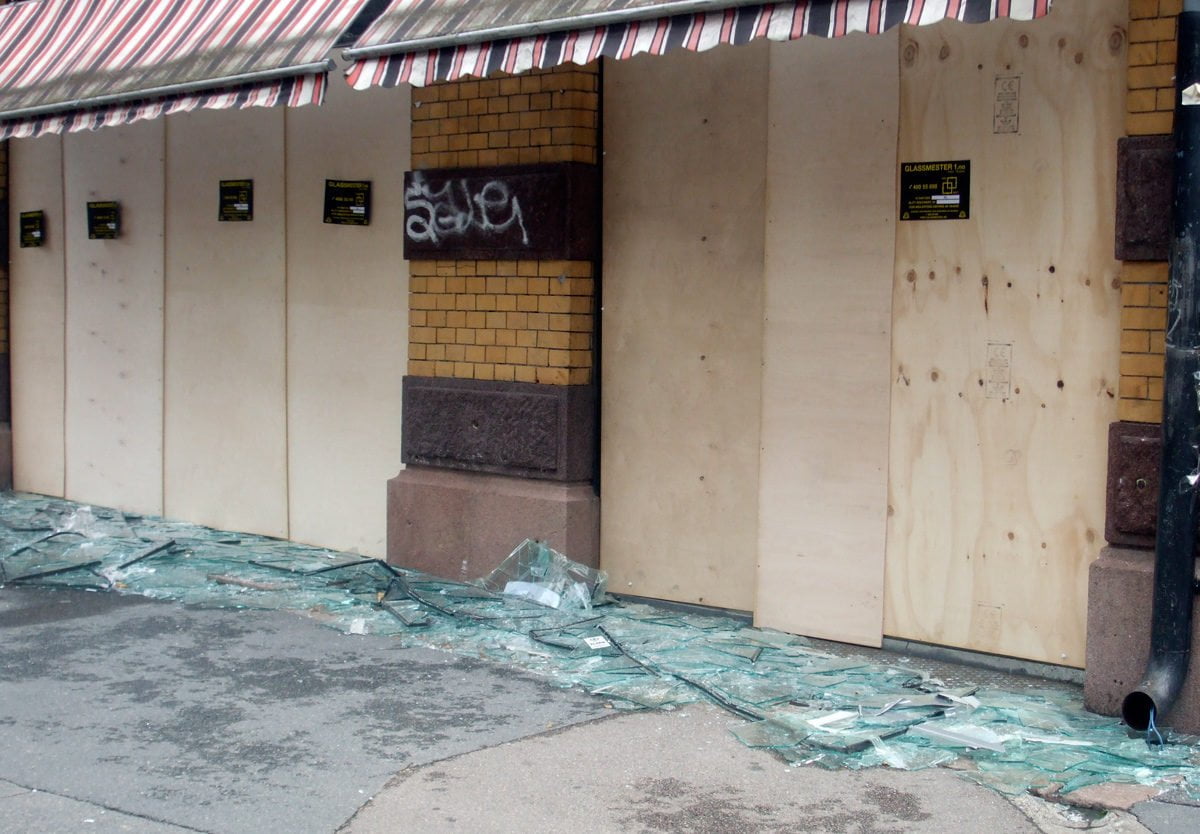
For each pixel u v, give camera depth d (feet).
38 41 32.22
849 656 21.09
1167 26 17.26
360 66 22.43
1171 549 16.81
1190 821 14.75
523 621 22.75
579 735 17.48
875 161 20.81
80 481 34.81
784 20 17.33
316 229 28.50
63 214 34.50
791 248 21.75
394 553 26.43
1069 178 19.26
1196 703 17.03
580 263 23.94
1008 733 17.48
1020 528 19.99
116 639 21.90
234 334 30.48
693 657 20.80
